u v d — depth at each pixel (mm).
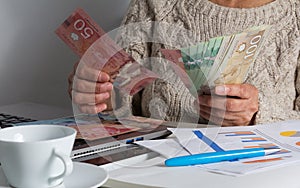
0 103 1568
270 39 1503
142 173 862
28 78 1634
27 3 1595
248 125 1308
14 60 1586
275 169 897
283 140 1073
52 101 1714
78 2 1742
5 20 1544
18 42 1587
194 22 1504
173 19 1534
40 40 1648
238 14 1482
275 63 1516
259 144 1032
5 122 1216
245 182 828
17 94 1609
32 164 710
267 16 1491
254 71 1484
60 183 734
